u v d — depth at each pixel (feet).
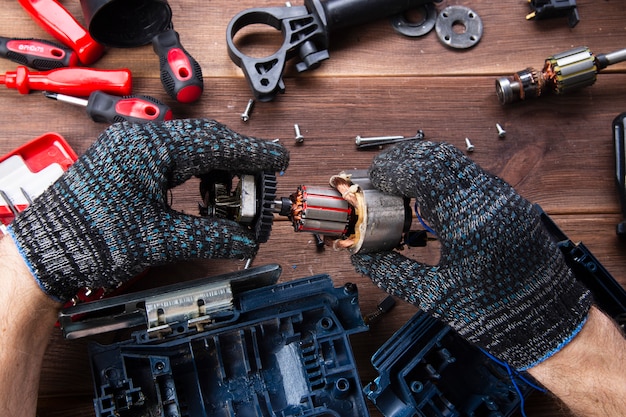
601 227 2.17
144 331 1.74
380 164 1.74
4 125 2.11
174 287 1.78
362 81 2.22
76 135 2.12
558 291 1.68
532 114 2.25
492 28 2.28
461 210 1.65
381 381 1.77
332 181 1.76
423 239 1.85
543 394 2.03
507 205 1.66
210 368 1.79
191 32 2.21
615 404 1.66
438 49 2.27
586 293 1.74
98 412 1.66
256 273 1.80
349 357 1.77
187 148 1.71
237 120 2.17
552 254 1.69
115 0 2.00
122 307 1.80
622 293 1.91
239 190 1.75
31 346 1.71
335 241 1.78
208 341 1.76
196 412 1.75
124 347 1.72
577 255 1.93
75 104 2.10
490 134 2.23
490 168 2.21
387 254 1.77
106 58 2.17
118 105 2.05
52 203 1.68
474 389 1.90
